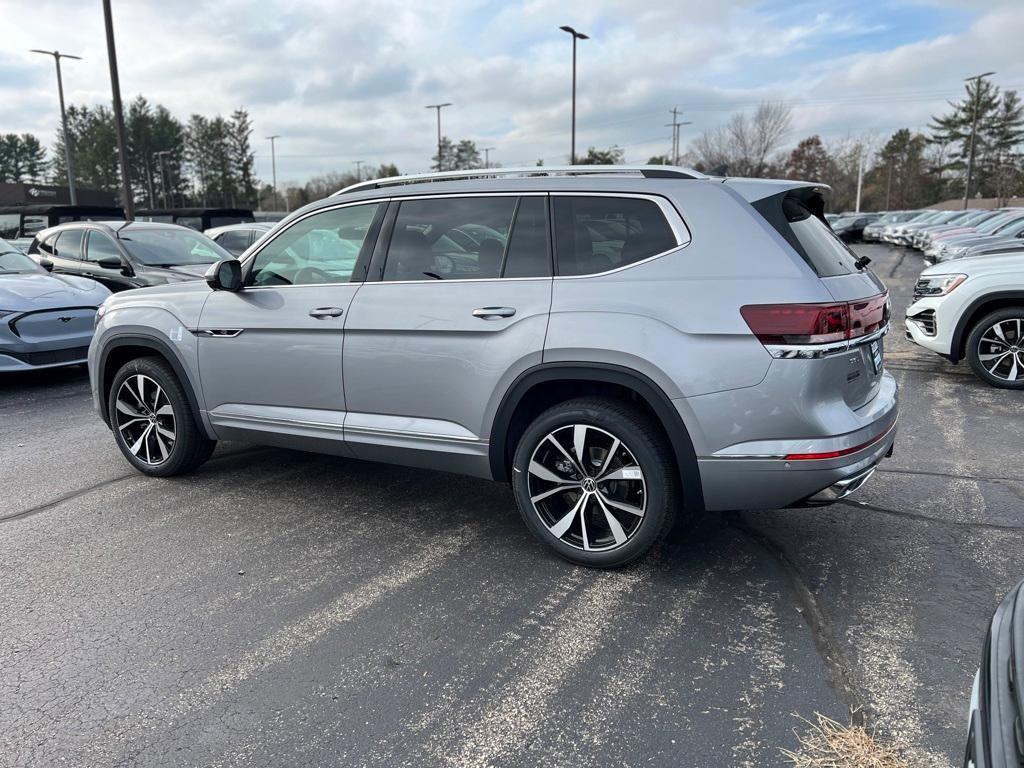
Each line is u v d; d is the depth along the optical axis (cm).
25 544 390
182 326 451
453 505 441
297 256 418
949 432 568
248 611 321
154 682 272
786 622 306
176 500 452
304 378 407
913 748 233
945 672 271
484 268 356
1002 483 458
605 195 337
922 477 471
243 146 8631
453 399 362
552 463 355
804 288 296
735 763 228
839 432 302
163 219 1784
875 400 343
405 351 370
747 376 300
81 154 7825
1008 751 131
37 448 566
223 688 268
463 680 271
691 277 312
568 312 329
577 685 267
